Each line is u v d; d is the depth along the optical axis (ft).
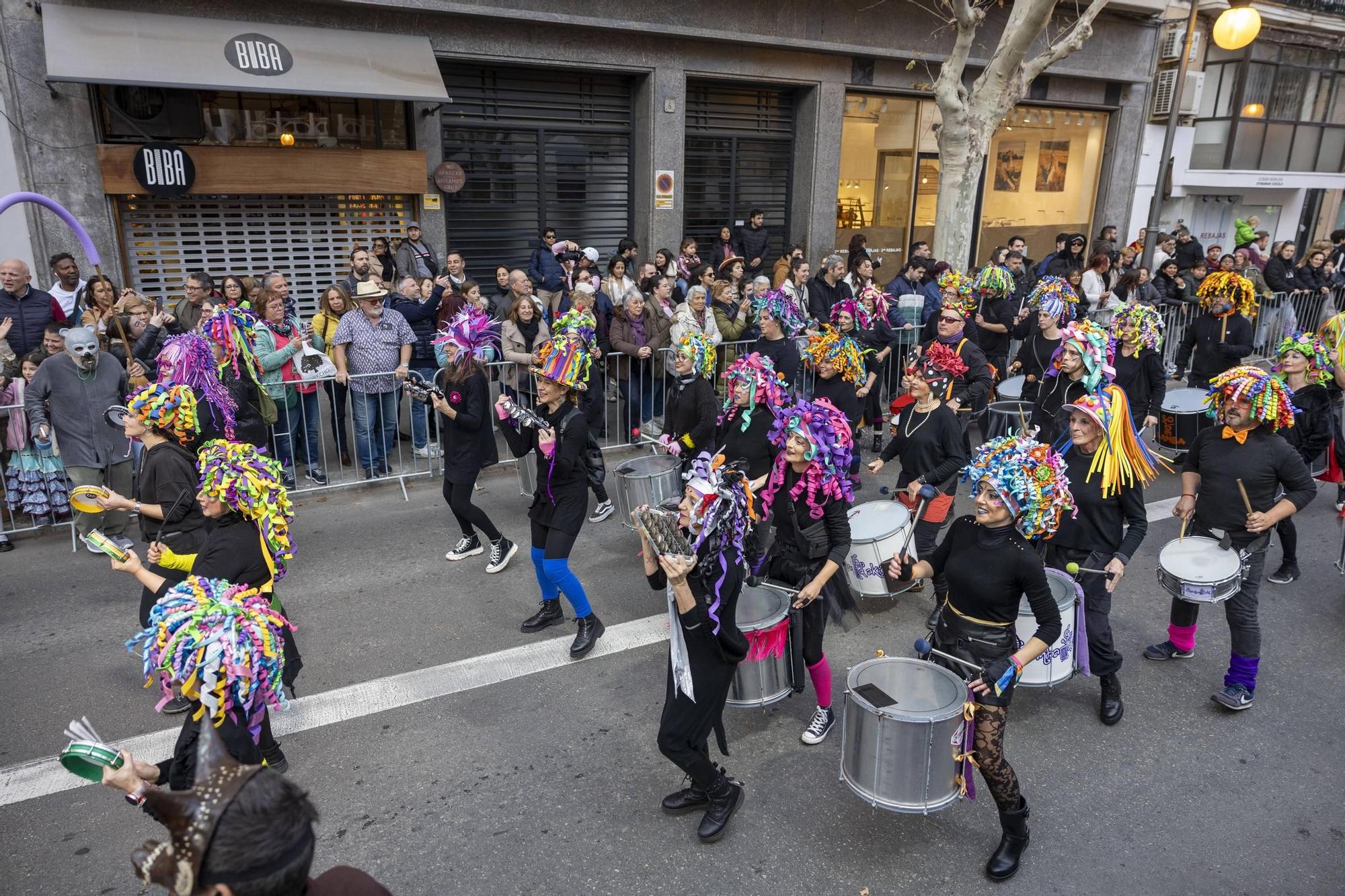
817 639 14.84
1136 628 19.77
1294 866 12.71
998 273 32.22
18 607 19.90
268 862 5.29
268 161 35.99
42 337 26.23
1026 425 22.95
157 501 14.97
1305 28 68.08
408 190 39.42
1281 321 48.98
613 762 14.80
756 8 45.14
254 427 22.04
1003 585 12.17
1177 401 28.32
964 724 11.71
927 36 51.72
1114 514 15.78
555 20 39.70
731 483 12.42
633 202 46.96
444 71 40.34
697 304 31.94
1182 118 65.87
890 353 35.24
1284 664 18.34
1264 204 74.69
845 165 52.95
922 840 13.14
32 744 15.11
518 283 30.01
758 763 14.88
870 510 19.34
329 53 35.24
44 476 23.36
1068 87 60.08
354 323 27.37
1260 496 16.38
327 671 17.40
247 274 37.19
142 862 5.45
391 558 22.72
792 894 12.05
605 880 12.25
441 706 16.29
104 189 33.53
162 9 32.99
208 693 10.12
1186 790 14.34
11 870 12.34
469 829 13.21
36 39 31.63
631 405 32.35
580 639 17.98
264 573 12.82
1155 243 50.44
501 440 32.42
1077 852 12.91
